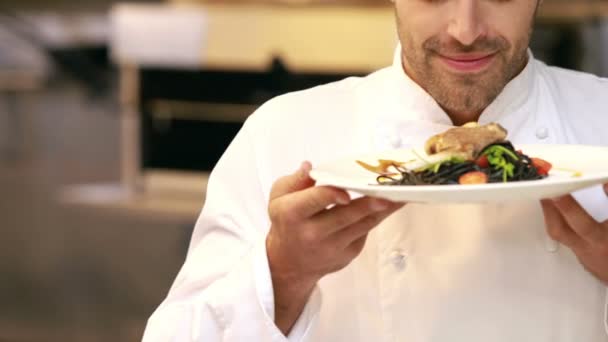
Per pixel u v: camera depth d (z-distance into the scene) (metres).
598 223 1.43
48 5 5.41
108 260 5.26
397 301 1.64
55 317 5.30
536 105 1.71
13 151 6.15
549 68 1.83
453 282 1.62
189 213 4.65
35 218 5.66
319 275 1.44
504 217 1.62
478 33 1.44
